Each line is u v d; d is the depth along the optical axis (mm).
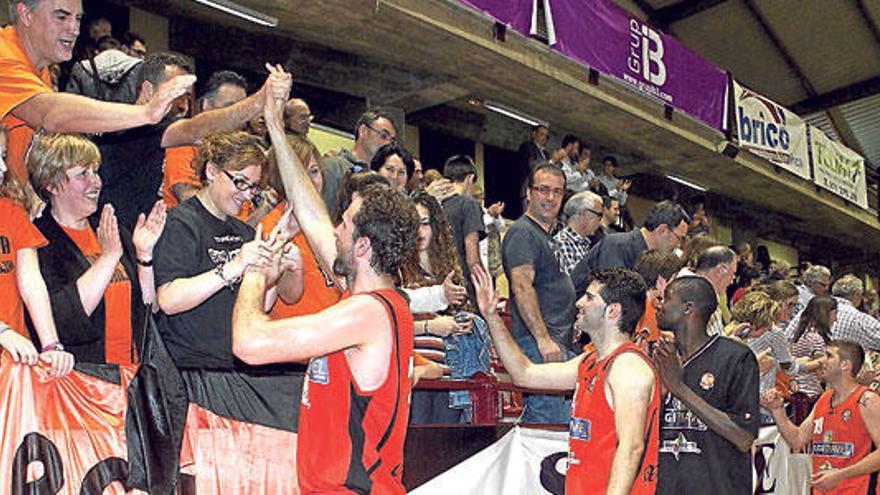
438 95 11938
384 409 2469
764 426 5871
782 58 18578
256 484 3084
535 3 10055
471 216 5133
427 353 4070
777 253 22312
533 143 11133
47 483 2686
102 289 2881
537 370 3742
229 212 3182
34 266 2795
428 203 4008
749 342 5852
